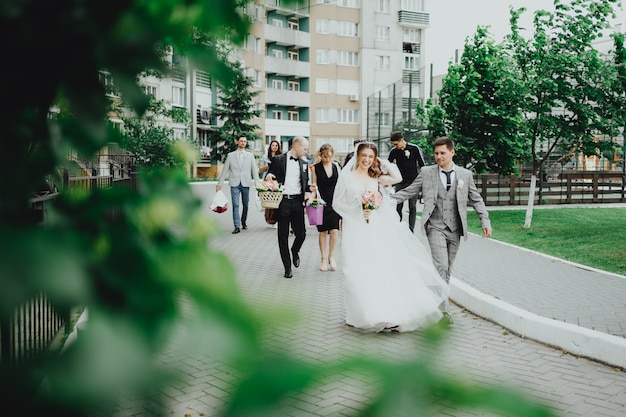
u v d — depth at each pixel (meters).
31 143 0.61
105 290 0.55
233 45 0.66
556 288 9.33
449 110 19.02
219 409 0.51
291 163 10.50
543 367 5.92
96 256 0.57
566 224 18.34
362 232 7.03
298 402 0.52
